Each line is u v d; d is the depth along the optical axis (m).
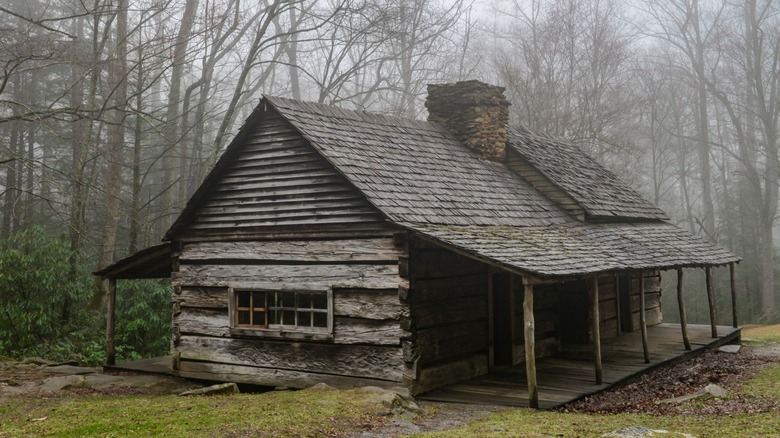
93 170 23.97
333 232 11.98
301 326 12.41
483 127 16.67
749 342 19.28
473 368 12.76
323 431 8.12
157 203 33.50
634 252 14.23
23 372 14.34
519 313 14.31
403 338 11.17
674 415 9.60
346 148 12.65
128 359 18.20
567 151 20.80
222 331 13.13
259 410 8.98
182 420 8.41
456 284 12.50
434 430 8.65
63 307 19.47
